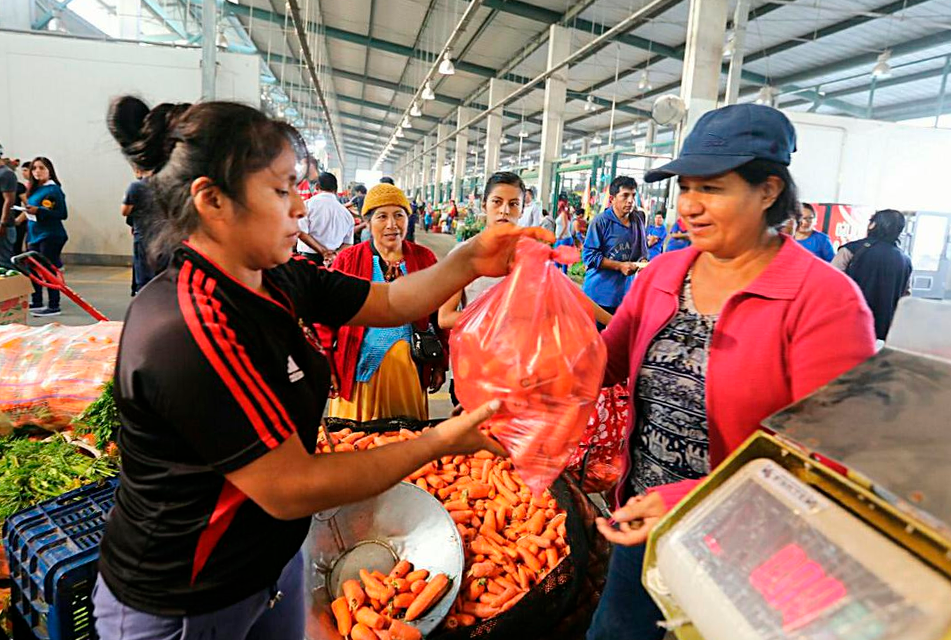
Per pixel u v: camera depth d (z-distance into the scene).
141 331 0.80
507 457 0.98
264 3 13.32
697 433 1.12
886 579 0.51
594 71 14.23
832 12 8.83
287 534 0.98
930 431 0.60
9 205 5.74
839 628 0.51
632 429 1.26
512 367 0.97
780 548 0.60
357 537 1.71
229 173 0.81
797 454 0.67
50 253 5.62
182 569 0.88
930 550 0.53
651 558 0.73
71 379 2.04
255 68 8.79
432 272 1.28
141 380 0.79
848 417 0.66
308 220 5.05
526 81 16.25
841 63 10.88
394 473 0.85
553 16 11.40
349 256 2.32
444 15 12.27
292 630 1.16
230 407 0.78
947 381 0.64
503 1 11.16
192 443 0.80
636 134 19.08
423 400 2.40
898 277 4.04
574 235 8.52
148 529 0.87
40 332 2.20
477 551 1.80
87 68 8.30
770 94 10.83
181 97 8.66
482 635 1.46
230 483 0.86
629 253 4.00
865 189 7.24
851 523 0.57
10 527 1.47
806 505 0.61
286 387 0.91
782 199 1.03
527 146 26.69
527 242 1.10
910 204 7.26
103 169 8.46
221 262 0.88
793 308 0.99
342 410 2.36
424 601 1.51
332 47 17.64
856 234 6.67
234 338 0.81
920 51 9.89
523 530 1.89
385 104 25.78
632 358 1.24
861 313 0.97
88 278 7.50
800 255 1.03
